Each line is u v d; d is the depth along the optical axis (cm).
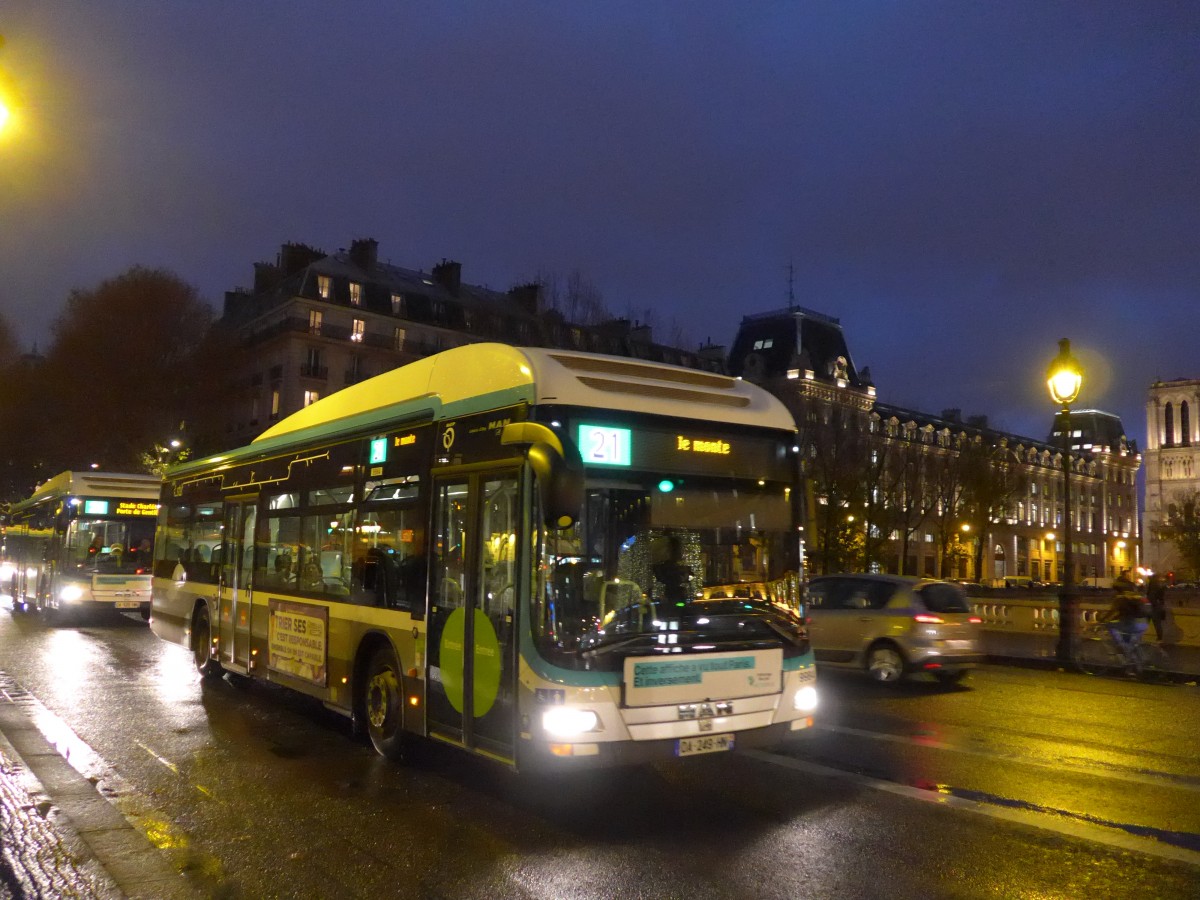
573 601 616
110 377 4616
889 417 7456
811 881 536
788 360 7094
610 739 600
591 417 647
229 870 552
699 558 664
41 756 809
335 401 973
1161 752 905
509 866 560
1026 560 9919
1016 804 702
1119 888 529
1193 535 7594
